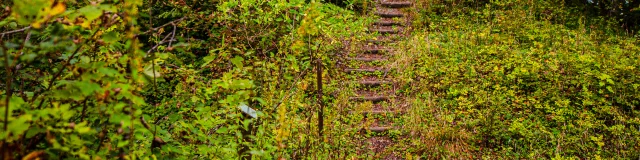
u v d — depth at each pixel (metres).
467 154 5.57
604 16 10.89
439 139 5.75
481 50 7.98
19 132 1.47
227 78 2.66
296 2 5.82
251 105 3.47
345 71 7.47
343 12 8.49
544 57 7.84
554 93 6.77
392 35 9.16
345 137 5.33
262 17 5.77
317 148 4.05
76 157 1.97
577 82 6.93
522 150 5.72
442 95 6.91
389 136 6.03
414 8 10.39
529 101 6.66
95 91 1.73
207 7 6.01
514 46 8.34
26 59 1.63
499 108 6.39
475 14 10.18
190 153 2.69
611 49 8.48
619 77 7.12
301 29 3.31
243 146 3.02
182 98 2.88
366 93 7.08
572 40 8.59
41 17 1.47
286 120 3.43
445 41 8.71
